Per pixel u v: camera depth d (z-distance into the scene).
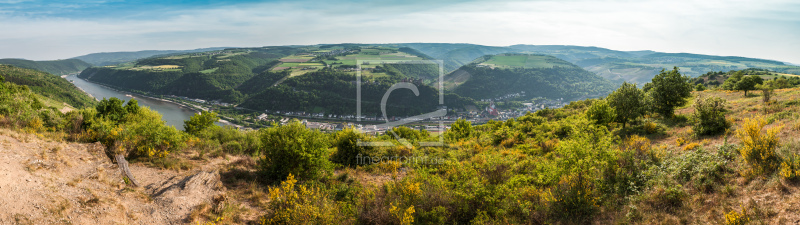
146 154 10.81
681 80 17.78
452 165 11.98
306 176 10.59
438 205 8.35
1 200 5.22
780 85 47.62
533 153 15.96
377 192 9.34
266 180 10.50
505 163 11.82
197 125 20.62
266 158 11.12
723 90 47.56
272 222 7.27
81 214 5.78
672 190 7.30
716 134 11.95
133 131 11.49
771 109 15.41
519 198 8.95
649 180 8.43
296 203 7.46
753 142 7.54
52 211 5.52
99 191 6.85
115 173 8.16
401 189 9.10
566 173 9.47
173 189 7.95
